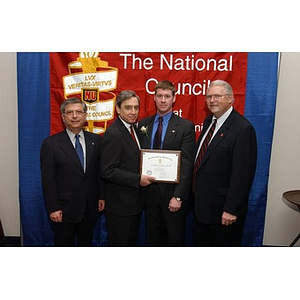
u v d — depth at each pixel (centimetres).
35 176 241
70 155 197
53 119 233
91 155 203
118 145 194
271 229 263
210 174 191
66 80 229
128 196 203
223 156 187
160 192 201
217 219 195
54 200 196
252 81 227
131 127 204
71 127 196
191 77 229
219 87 184
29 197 244
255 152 188
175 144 197
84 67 228
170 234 208
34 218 247
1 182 261
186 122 200
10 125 252
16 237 269
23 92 231
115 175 194
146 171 197
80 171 199
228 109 190
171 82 213
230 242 203
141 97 231
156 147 201
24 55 227
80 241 218
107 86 230
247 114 230
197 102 231
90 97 231
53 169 196
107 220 210
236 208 183
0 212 265
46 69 229
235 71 227
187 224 248
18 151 242
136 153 198
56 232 209
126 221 205
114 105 231
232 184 183
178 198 197
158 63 228
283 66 238
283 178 254
